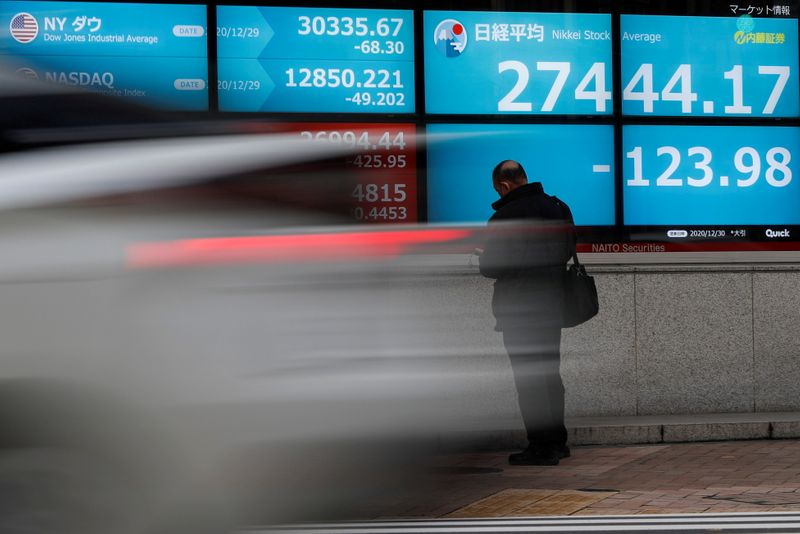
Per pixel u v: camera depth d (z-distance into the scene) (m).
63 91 4.64
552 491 8.89
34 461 3.96
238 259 4.00
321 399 3.91
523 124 12.77
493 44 12.74
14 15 11.90
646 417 12.49
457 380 4.08
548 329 4.36
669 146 13.01
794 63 13.19
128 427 3.90
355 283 4.06
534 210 9.34
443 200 12.27
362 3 12.52
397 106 12.59
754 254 13.09
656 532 7.30
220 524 3.87
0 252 3.99
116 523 3.94
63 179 4.17
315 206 4.31
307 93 12.42
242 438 3.86
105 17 12.02
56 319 3.91
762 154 13.18
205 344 3.90
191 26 12.20
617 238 12.90
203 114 4.95
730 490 9.00
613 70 12.94
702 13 13.09
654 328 12.82
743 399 12.97
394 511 5.27
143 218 4.10
